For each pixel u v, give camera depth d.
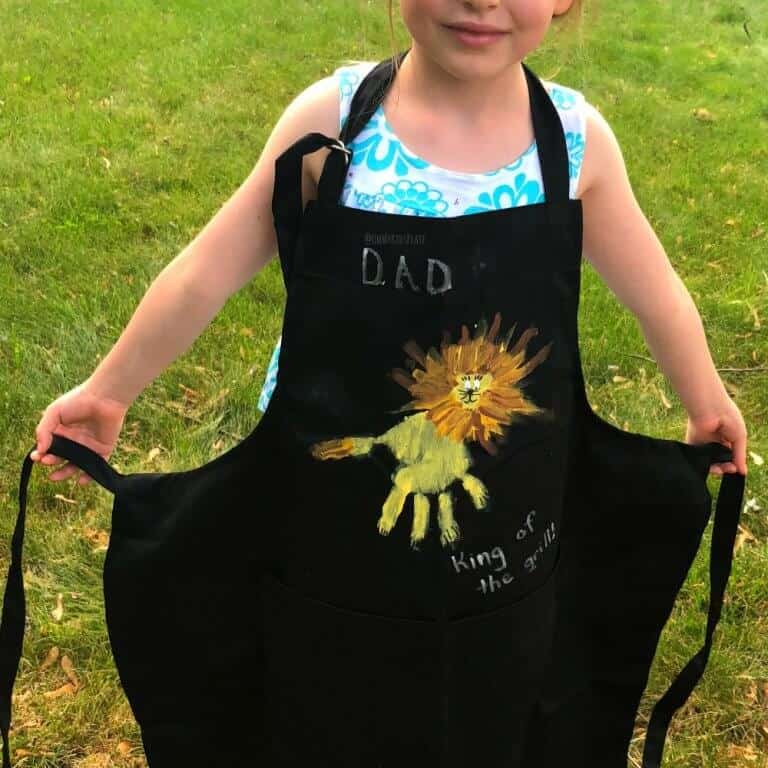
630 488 1.72
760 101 7.41
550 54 5.54
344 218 1.36
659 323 1.62
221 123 6.01
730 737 2.34
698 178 5.81
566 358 1.48
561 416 1.52
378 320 1.38
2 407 3.25
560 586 1.80
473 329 1.39
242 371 3.54
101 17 7.94
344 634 1.55
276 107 6.41
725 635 2.57
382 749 1.62
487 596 1.54
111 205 4.80
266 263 1.53
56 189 4.88
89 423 1.58
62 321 3.76
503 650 1.59
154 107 6.20
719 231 5.10
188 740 1.79
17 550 1.58
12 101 6.04
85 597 2.62
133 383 1.55
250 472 1.54
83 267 4.20
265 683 1.72
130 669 1.70
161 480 1.58
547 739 1.90
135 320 1.52
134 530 1.58
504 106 1.41
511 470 1.49
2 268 4.11
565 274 1.43
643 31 9.23
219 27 8.05
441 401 1.42
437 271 1.36
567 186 1.42
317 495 1.48
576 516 1.76
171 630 1.67
